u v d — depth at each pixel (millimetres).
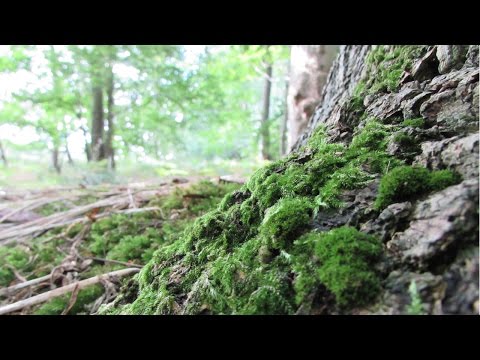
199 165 2133
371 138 261
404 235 181
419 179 198
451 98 249
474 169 187
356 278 171
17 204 800
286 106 2025
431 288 157
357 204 215
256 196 267
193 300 222
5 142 2428
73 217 674
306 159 284
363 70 438
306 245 201
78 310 372
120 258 466
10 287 422
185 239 303
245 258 221
